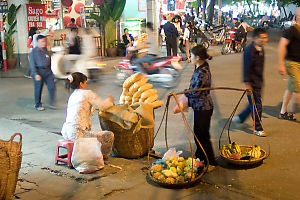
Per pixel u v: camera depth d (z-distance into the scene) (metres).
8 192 3.90
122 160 5.53
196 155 5.35
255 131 6.56
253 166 5.17
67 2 19.08
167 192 4.44
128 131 5.39
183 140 6.46
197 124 5.13
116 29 20.34
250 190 4.45
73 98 5.35
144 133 5.51
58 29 18.36
